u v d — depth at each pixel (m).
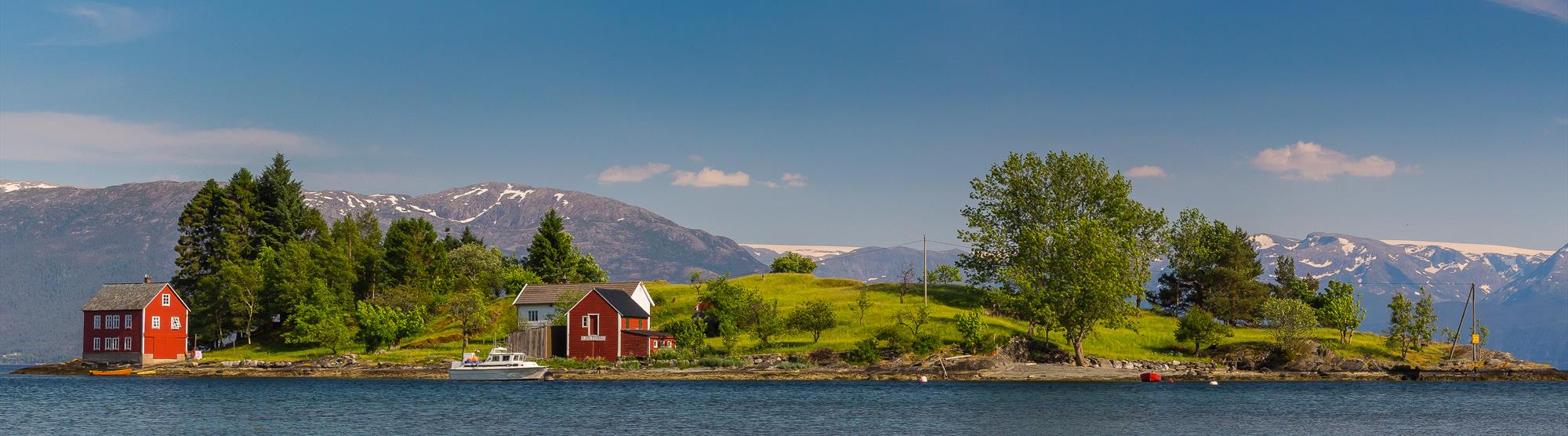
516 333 144.25
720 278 162.62
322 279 165.50
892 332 138.50
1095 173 156.00
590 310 143.38
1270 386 122.69
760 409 96.62
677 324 142.38
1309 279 188.38
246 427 85.06
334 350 149.00
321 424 86.50
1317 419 90.94
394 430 83.25
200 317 163.75
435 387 121.00
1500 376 135.38
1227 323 169.62
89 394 113.44
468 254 198.25
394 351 151.12
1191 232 178.88
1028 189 157.38
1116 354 142.50
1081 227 135.62
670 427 84.88
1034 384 123.62
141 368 148.62
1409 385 125.62
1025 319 159.38
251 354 155.75
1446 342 159.62
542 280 196.75
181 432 82.69
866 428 84.25
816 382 126.75
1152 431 83.44
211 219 183.50
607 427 84.38
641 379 131.62
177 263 179.00
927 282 183.25
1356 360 138.50
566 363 138.88
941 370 131.00
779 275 193.62
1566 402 105.56
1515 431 84.19
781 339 148.62
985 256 159.25
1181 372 134.25
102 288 159.50
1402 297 148.25
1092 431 83.62
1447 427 86.31
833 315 145.88
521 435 80.06
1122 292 133.25
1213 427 85.44
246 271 166.38
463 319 154.38
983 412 94.19
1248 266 182.25
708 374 130.75
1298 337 140.50
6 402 104.44
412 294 165.00
